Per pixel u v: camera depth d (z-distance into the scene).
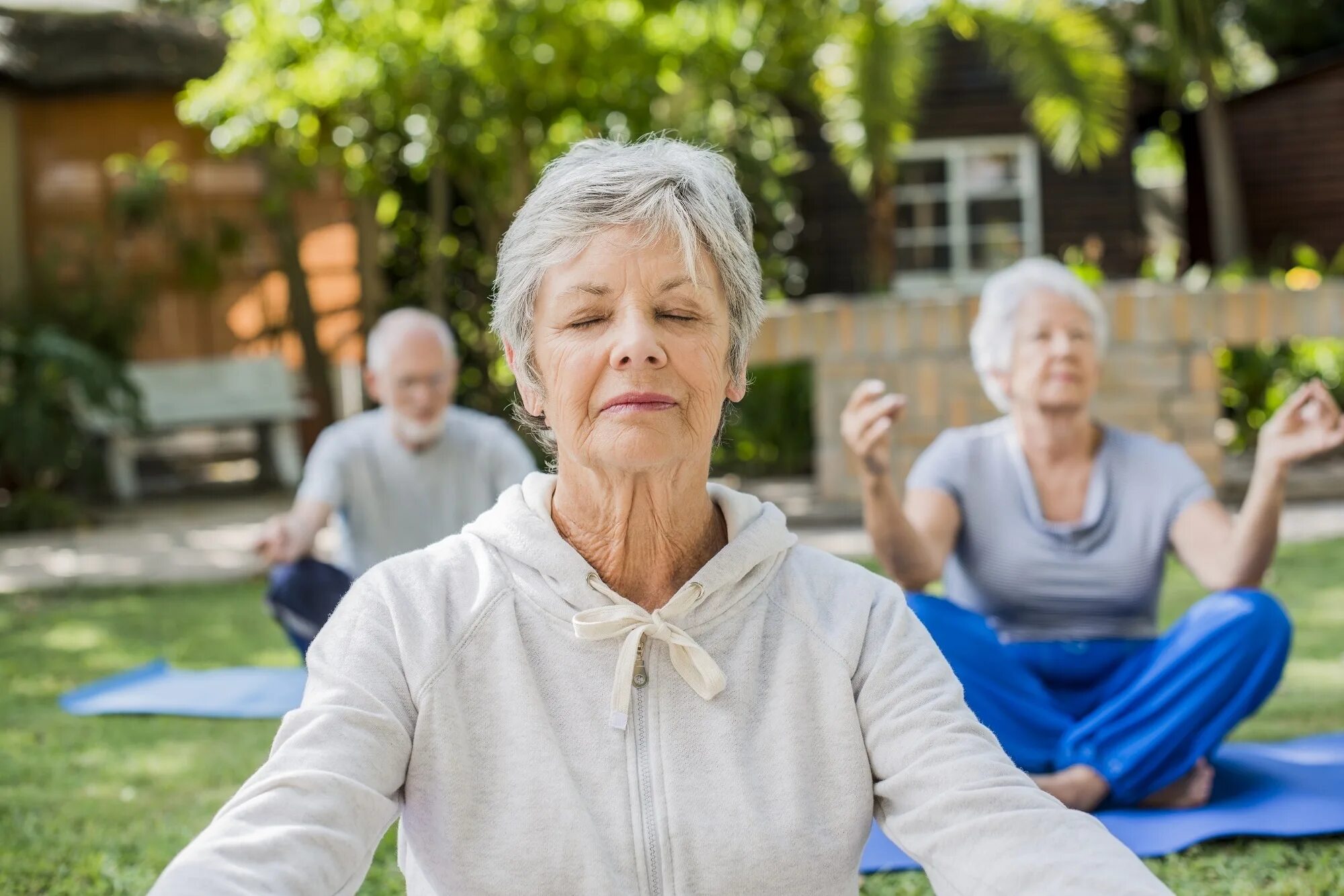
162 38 10.94
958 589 3.13
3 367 9.49
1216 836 2.67
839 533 7.13
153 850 2.79
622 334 1.39
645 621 1.41
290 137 9.86
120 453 10.33
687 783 1.38
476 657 1.42
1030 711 2.87
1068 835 1.27
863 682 1.43
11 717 4.00
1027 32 10.44
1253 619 2.78
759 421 10.22
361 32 9.12
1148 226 18.20
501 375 11.35
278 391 10.90
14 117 10.60
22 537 8.56
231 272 11.16
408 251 11.66
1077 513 3.03
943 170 14.70
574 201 1.41
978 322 3.12
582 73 9.12
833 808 1.40
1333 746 3.32
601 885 1.35
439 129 9.45
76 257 10.69
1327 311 7.39
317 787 1.28
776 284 12.80
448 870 1.38
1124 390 7.54
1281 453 2.74
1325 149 14.83
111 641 5.19
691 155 1.45
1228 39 18.02
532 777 1.37
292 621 3.80
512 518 1.48
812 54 10.64
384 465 3.92
